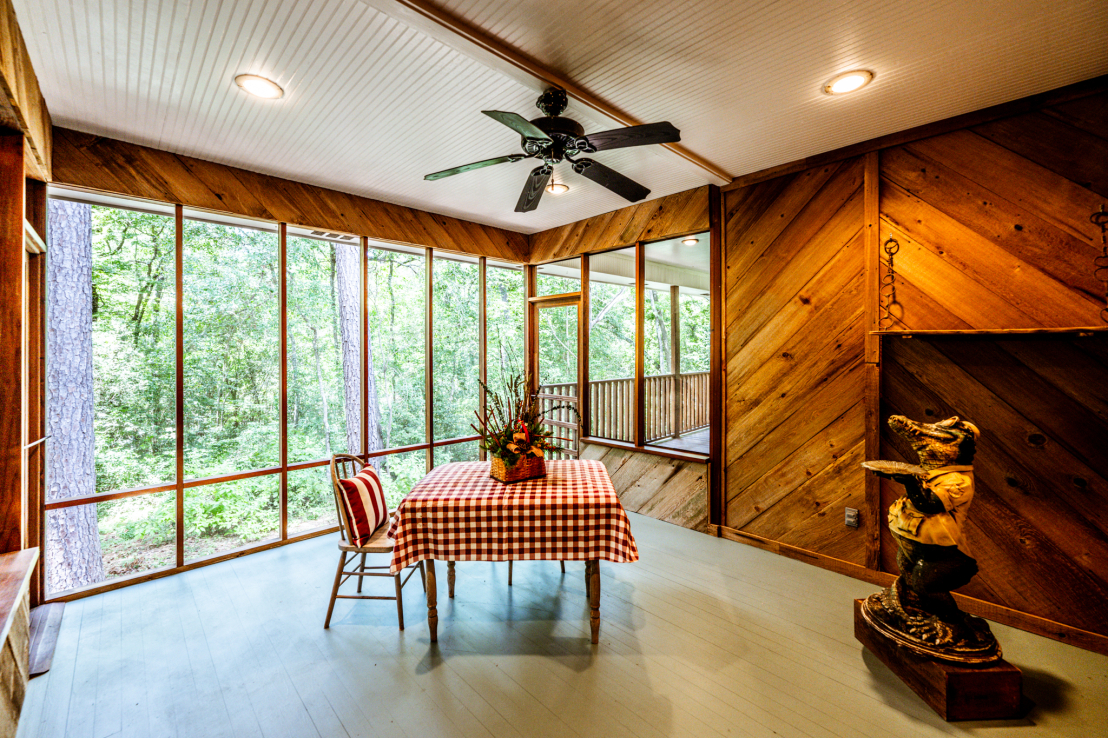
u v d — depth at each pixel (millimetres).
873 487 2840
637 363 4230
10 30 1655
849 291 2941
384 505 2756
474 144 2928
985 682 1743
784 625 2424
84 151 2711
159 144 2893
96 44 1914
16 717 1738
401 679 2021
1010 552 2408
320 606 2648
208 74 2146
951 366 2576
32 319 2531
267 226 3605
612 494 2309
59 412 3398
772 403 3340
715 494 3693
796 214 3188
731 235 3564
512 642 2297
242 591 2822
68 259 3389
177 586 2879
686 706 1849
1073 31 1823
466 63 2072
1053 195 2266
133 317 3639
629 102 2410
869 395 2840
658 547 3465
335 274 4746
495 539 2201
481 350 4930
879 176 2805
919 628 1958
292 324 4453
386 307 4738
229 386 4102
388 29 1843
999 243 2416
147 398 3680
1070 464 2250
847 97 2354
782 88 2270
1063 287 2250
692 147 2977
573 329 5172
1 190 1977
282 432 3545
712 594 2758
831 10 1719
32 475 2494
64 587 3436
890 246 2756
